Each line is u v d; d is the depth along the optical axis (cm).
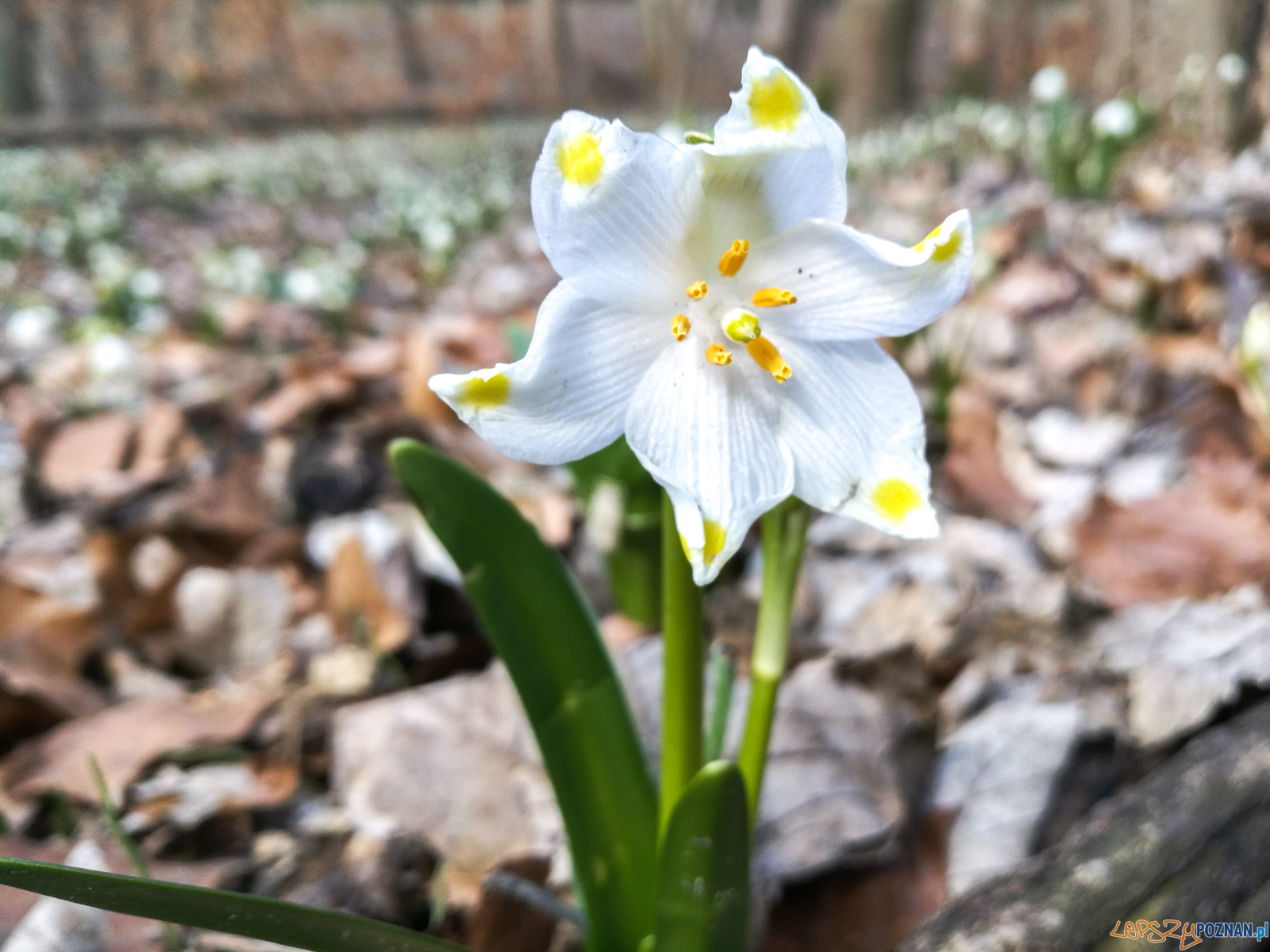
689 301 8
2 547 23
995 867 13
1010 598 17
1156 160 58
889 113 124
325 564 21
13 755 15
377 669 18
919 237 45
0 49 184
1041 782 14
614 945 10
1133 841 11
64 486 26
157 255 66
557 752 10
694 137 7
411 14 236
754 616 19
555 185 7
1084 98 85
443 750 15
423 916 13
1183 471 23
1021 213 42
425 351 28
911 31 123
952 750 14
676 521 7
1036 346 31
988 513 23
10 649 17
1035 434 26
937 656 17
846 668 17
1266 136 50
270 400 30
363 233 71
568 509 22
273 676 18
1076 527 20
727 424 7
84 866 12
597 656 10
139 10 192
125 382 31
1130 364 28
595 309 7
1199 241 33
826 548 21
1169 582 18
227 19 198
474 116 200
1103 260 36
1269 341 20
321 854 14
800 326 8
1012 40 142
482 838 14
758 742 9
